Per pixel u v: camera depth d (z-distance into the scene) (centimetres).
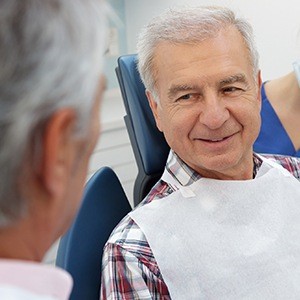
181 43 100
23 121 41
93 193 116
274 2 199
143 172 140
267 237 106
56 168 44
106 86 48
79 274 107
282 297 102
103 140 250
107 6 47
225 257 103
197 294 102
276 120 148
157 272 102
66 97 42
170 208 107
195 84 100
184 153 107
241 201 107
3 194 42
